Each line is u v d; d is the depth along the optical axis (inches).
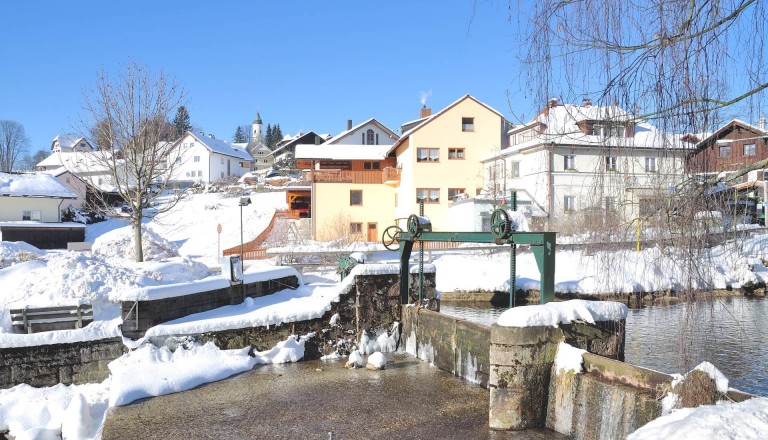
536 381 307.6
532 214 1154.0
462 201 1343.5
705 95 196.1
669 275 237.5
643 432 151.1
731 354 510.9
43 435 351.9
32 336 427.8
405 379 426.3
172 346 455.2
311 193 1583.4
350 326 519.2
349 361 464.8
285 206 1919.3
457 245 1204.5
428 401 372.2
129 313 461.7
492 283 889.5
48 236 1485.0
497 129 1510.8
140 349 445.7
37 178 1665.8
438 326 466.3
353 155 1658.5
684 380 222.4
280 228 1540.4
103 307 490.6
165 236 1620.3
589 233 335.0
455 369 438.0
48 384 430.6
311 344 502.3
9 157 3838.6
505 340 309.6
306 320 503.8
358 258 592.1
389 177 1551.4
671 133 214.7
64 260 546.3
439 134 1493.6
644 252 274.7
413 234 505.7
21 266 540.1
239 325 478.6
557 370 304.2
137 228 931.3
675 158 221.9
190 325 464.1
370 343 517.3
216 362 449.4
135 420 344.8
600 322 318.3
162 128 991.0
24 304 468.1
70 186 1838.1
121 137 938.7
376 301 525.3
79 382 440.5
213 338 469.4
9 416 382.6
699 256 219.9
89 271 518.3
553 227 1096.8
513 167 1337.4
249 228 1615.4
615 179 245.4
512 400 307.6
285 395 390.3
